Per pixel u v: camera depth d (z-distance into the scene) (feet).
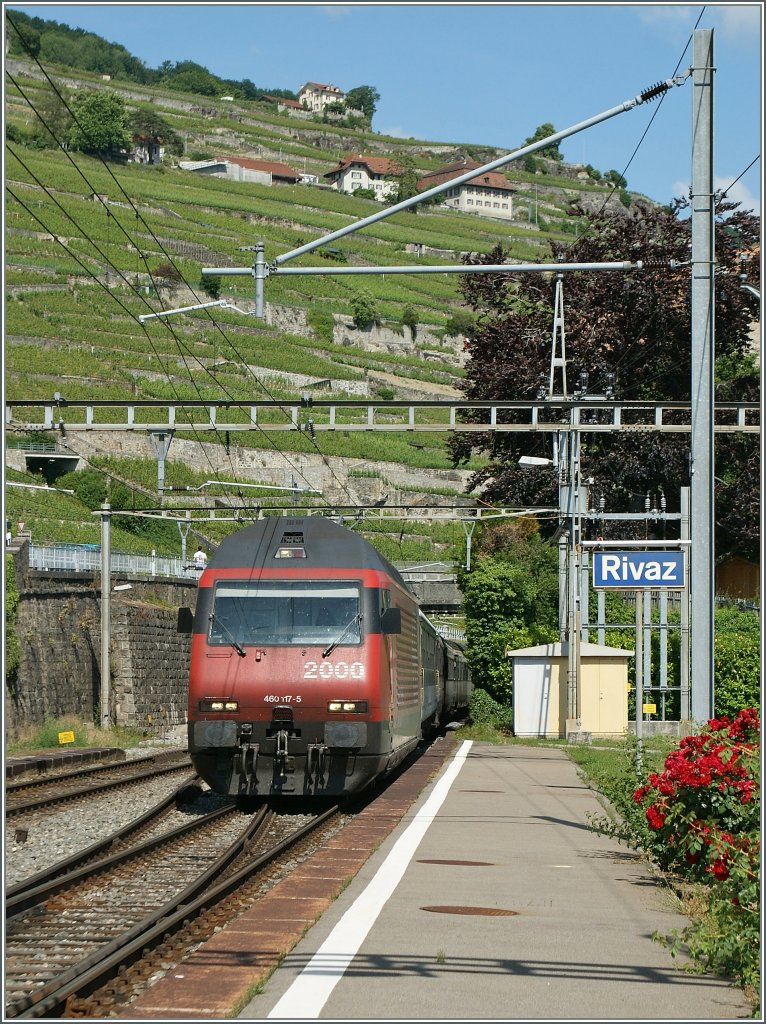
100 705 151.84
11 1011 28.68
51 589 144.15
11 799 79.15
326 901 40.98
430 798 80.18
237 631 74.64
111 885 49.49
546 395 147.33
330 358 441.27
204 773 73.56
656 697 161.68
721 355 198.70
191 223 514.68
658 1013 28.50
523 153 55.88
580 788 88.53
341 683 73.15
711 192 63.62
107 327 371.35
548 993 29.99
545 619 176.55
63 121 621.72
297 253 61.87
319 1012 27.43
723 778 46.96
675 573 70.23
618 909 42.22
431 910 40.70
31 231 423.64
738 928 34.04
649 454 179.93
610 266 65.16
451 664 179.22
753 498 186.19
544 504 185.37
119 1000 31.17
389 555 305.53
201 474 301.84
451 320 524.11
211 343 394.11
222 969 31.01
